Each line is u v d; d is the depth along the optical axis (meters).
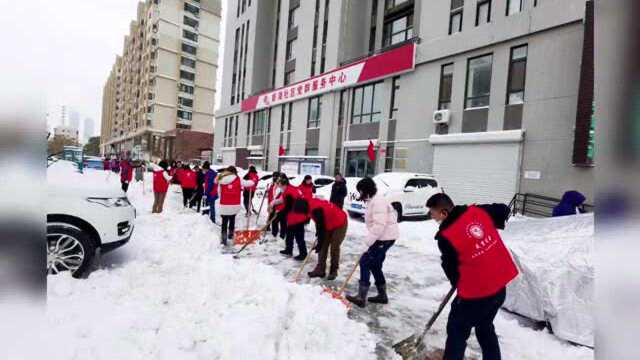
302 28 21.02
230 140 28.30
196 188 9.31
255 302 3.14
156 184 8.14
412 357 2.72
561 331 3.04
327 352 2.61
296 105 20.41
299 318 2.94
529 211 10.12
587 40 8.90
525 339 3.06
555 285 3.13
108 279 3.62
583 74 8.94
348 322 3.11
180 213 8.14
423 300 3.96
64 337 2.37
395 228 3.71
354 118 16.75
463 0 12.42
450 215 2.38
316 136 18.94
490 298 2.24
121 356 2.32
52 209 3.53
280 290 3.33
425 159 13.08
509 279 2.29
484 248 2.25
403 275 4.90
